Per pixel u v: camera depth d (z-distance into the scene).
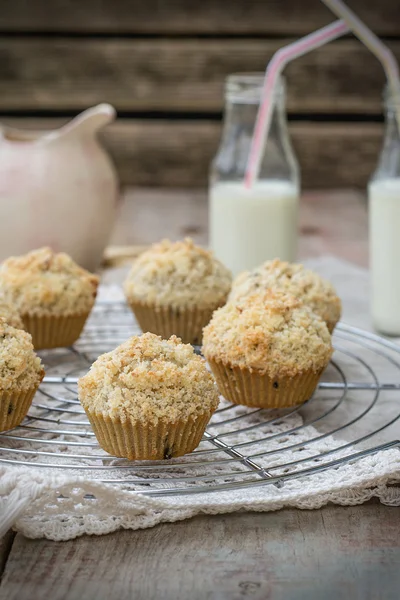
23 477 0.64
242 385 0.77
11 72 1.55
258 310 0.77
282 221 1.03
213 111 1.59
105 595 0.60
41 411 0.77
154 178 1.62
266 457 0.70
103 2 1.53
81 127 1.07
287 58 0.99
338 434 0.74
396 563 0.62
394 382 0.82
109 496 0.64
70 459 0.71
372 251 0.93
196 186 1.62
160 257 0.90
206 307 0.88
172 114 1.60
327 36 0.97
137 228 1.29
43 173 1.05
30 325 0.86
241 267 1.03
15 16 1.53
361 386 0.79
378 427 0.75
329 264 1.12
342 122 1.60
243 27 1.55
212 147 1.60
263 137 1.02
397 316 0.92
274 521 0.65
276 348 0.76
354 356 0.83
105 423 0.69
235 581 0.61
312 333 0.77
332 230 1.29
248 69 1.57
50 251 0.90
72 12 1.54
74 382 0.80
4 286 0.86
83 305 0.87
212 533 0.64
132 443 0.69
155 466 0.66
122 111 1.59
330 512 0.66
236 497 0.66
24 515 0.64
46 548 0.63
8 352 0.73
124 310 0.96
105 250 1.14
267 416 0.77
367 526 0.65
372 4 1.54
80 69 1.56
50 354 0.87
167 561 0.62
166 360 0.71
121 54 1.55
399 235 0.91
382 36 1.56
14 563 0.62
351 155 1.60
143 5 1.54
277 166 1.03
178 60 1.56
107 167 1.10
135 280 0.90
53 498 0.64
